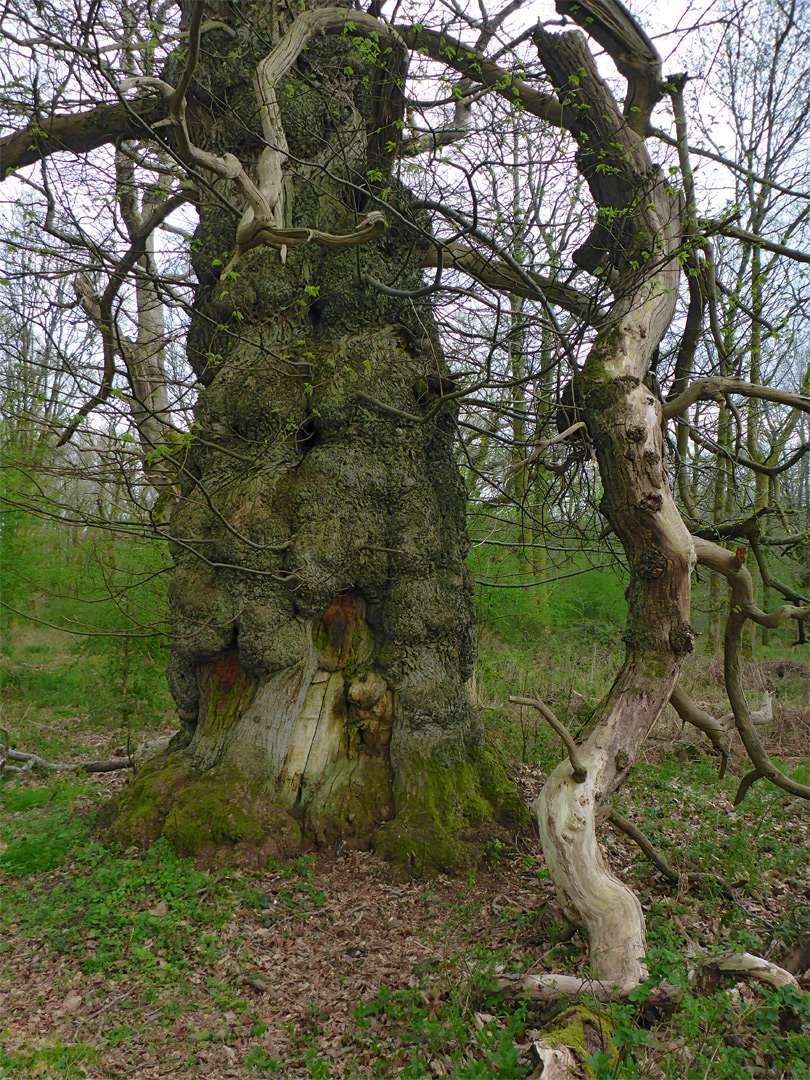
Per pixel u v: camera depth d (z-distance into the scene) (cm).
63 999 404
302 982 420
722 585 1355
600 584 1587
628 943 392
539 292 509
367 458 632
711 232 523
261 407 630
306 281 663
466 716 638
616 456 503
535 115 635
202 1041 368
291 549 607
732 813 718
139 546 918
